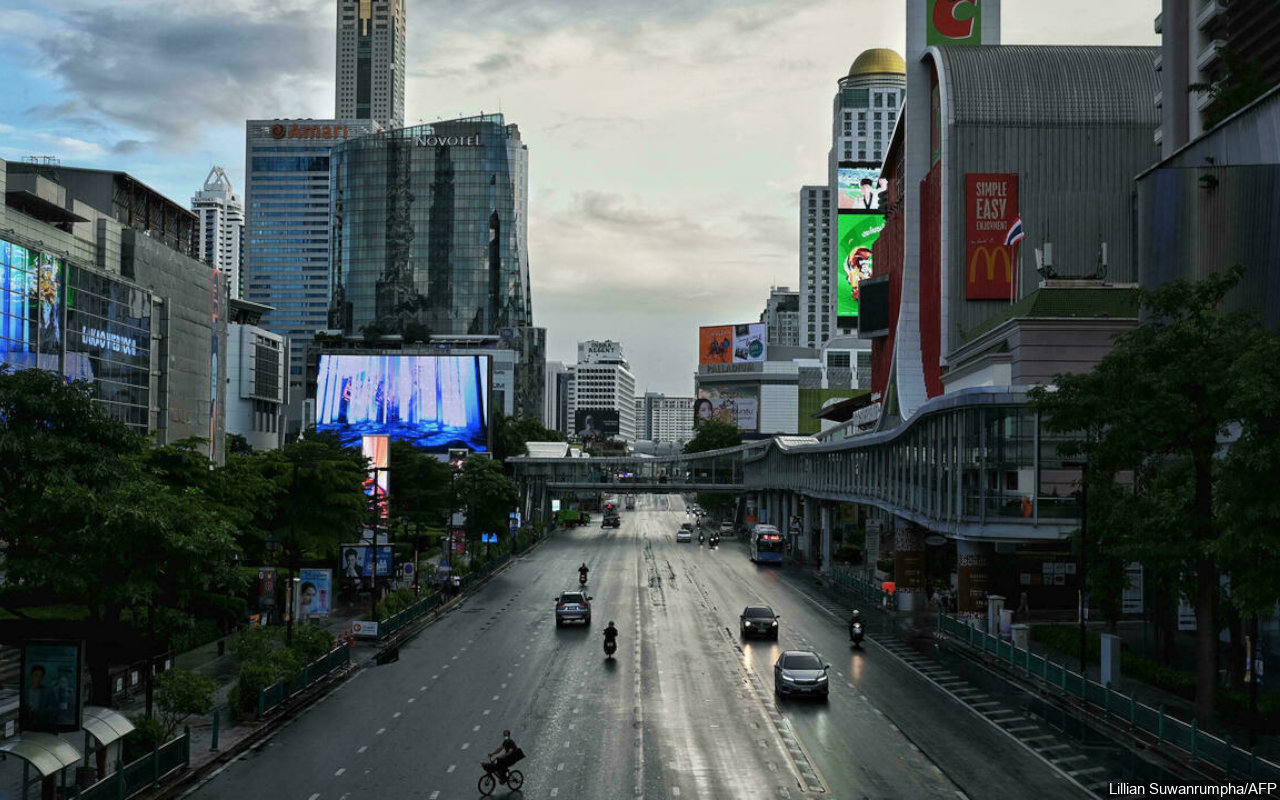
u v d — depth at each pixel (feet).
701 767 116.47
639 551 457.27
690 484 608.19
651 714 143.64
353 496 266.16
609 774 113.60
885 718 141.38
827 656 193.36
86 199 415.44
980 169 378.73
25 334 300.20
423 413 543.80
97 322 350.43
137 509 125.49
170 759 111.65
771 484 498.69
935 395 384.88
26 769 96.94
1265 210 180.34
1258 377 107.76
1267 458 104.99
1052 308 249.75
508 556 404.57
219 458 486.38
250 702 140.97
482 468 441.68
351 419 544.62
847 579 310.65
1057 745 126.52
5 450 124.16
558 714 143.84
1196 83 242.58
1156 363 125.59
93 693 131.34
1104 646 156.87
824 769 115.44
